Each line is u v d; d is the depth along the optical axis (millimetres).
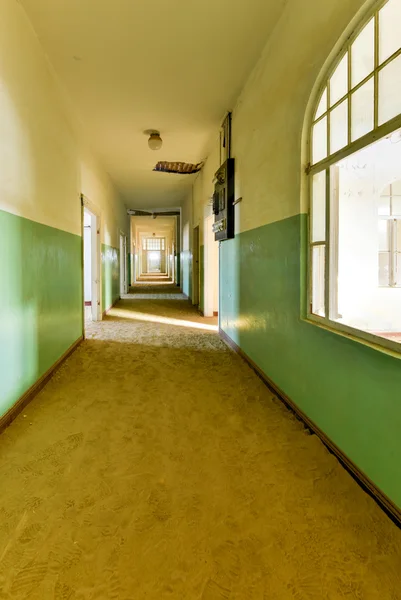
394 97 1962
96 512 1571
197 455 2039
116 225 8977
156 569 1277
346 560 1310
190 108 4242
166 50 3102
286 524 1493
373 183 4293
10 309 2424
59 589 1201
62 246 3768
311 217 2330
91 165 5508
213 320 6621
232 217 4340
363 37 1842
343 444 1891
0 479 1808
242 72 3461
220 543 1395
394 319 4379
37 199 2949
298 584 1218
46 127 3188
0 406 2275
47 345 3238
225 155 4547
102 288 6754
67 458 2004
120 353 4242
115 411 2623
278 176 2779
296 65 2412
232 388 3088
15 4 2465
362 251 4348
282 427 2357
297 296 2469
